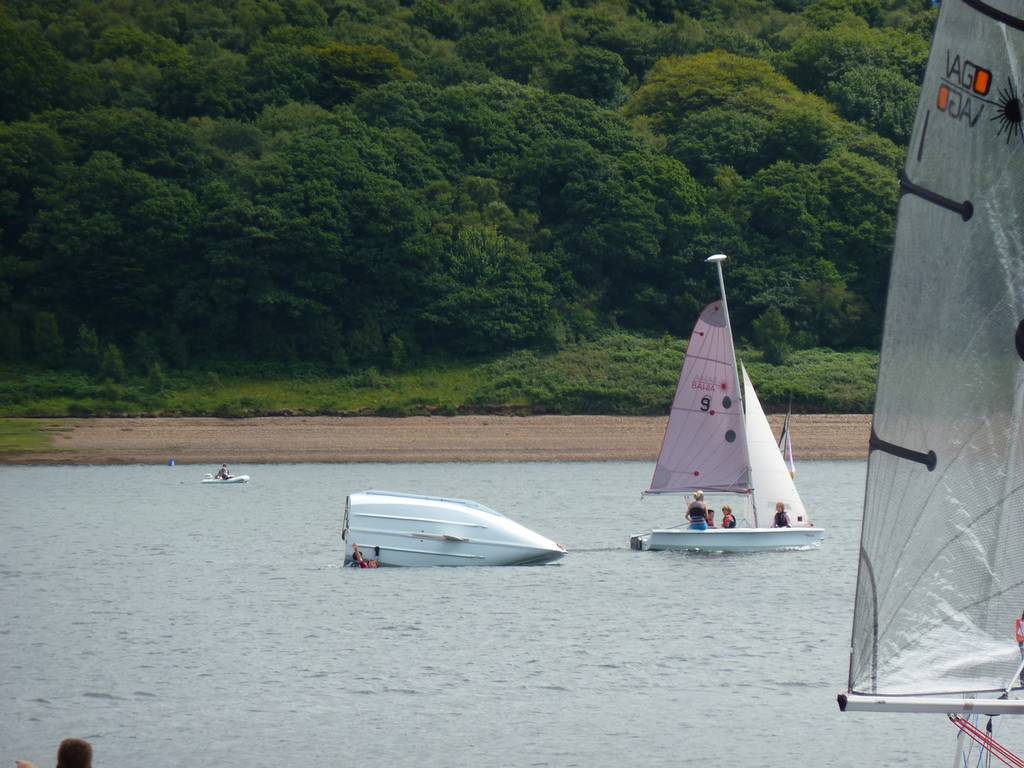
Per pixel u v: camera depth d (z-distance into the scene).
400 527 196.38
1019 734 97.69
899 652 54.25
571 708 112.25
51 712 112.94
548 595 168.75
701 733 104.12
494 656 133.00
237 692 119.50
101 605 168.50
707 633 143.12
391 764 97.56
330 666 129.62
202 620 156.00
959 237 54.19
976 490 54.41
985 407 54.28
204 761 98.56
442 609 159.88
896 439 54.78
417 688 120.12
